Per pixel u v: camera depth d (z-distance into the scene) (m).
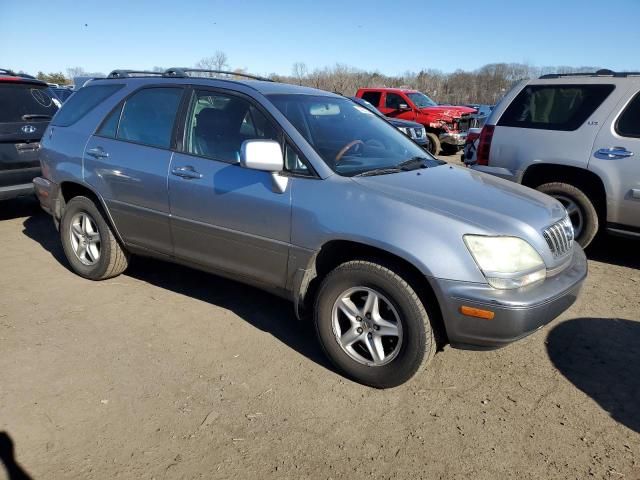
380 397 3.08
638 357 3.57
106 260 4.51
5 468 2.46
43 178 4.90
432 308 2.95
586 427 2.83
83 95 4.77
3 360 3.36
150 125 4.13
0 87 6.38
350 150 3.56
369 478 2.46
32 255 5.44
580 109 5.42
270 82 4.15
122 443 2.64
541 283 2.93
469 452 2.63
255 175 3.44
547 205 3.34
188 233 3.84
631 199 5.08
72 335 3.72
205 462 2.53
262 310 4.20
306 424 2.82
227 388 3.13
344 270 3.11
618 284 4.88
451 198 3.10
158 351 3.53
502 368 3.41
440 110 14.94
